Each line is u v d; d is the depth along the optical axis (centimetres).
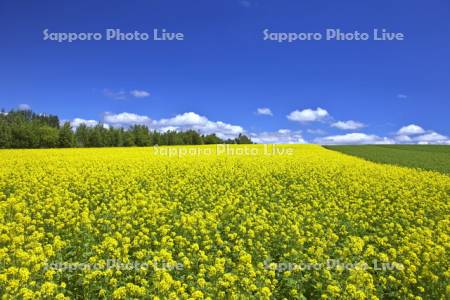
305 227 1268
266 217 1432
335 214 1484
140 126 7931
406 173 2622
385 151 5691
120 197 1664
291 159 3341
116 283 838
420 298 809
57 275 864
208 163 2867
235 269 916
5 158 3053
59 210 1368
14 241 1005
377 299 793
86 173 2269
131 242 1110
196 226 1232
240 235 1207
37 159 2961
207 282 856
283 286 886
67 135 6950
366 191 1930
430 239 1144
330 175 2439
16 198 1524
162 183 2000
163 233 1148
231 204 1584
